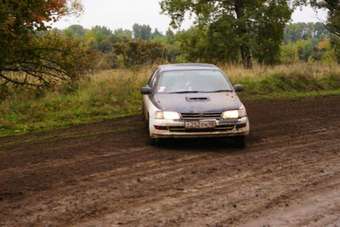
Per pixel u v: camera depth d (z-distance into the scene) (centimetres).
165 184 744
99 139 1131
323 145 1019
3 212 632
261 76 2247
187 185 737
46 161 915
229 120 991
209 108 994
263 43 4522
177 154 955
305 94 2061
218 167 844
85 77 1708
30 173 827
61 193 707
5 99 1565
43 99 1609
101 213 620
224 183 745
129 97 1725
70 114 1485
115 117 1481
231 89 1104
